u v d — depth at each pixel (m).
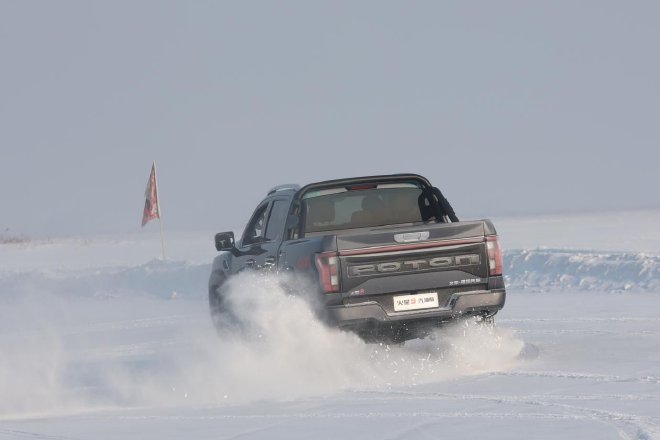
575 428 19.19
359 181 31.62
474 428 19.72
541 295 52.53
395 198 32.09
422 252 27.94
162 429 21.61
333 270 27.55
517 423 19.98
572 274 56.97
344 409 22.83
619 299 47.66
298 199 31.19
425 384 25.83
